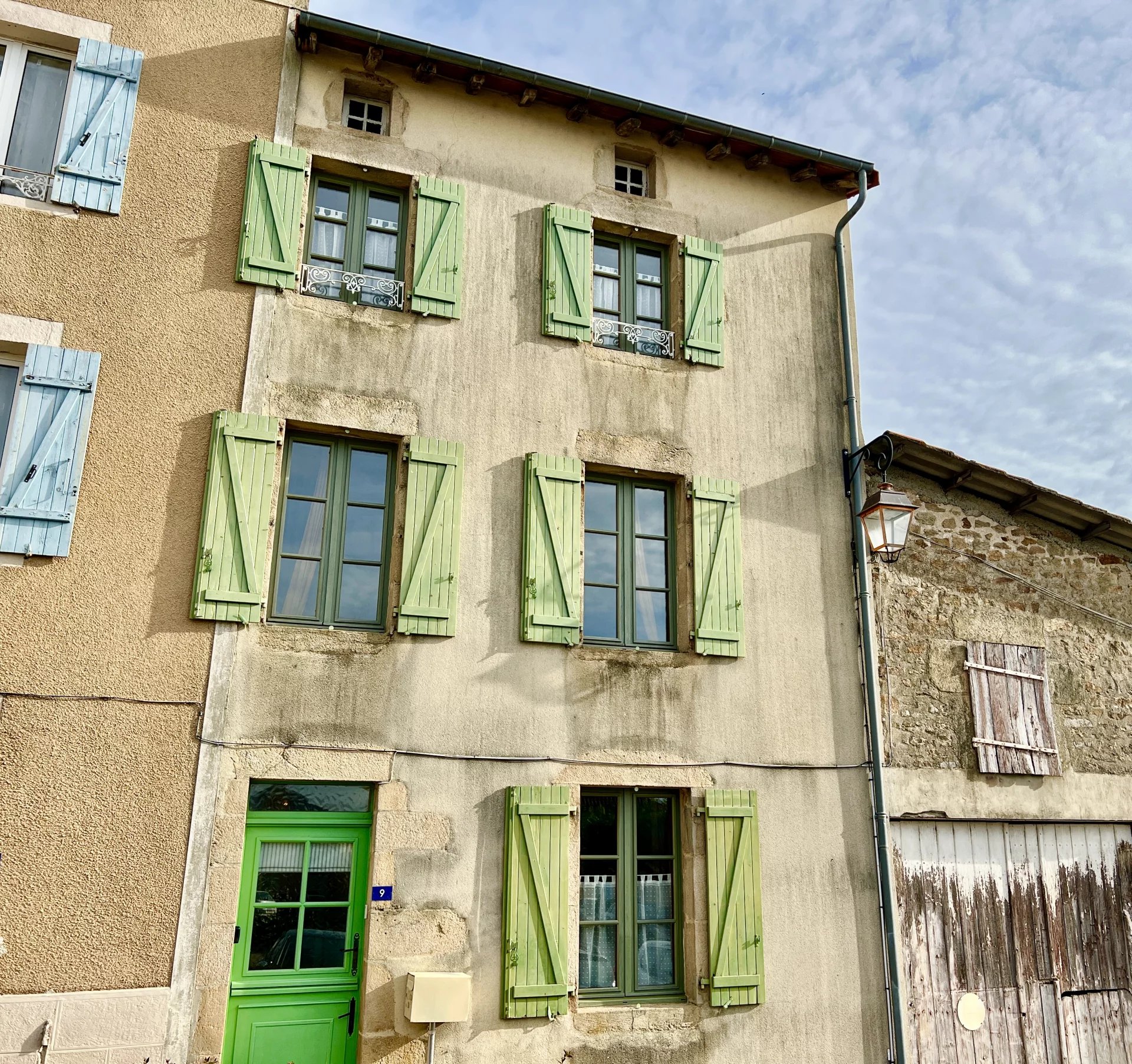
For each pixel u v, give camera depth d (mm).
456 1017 5344
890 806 6988
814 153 7848
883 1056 6516
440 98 7055
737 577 6941
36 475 5363
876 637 7336
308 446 6285
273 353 6113
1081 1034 7246
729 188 7922
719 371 7430
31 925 4922
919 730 7258
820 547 7387
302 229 6477
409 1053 5430
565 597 6398
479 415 6551
